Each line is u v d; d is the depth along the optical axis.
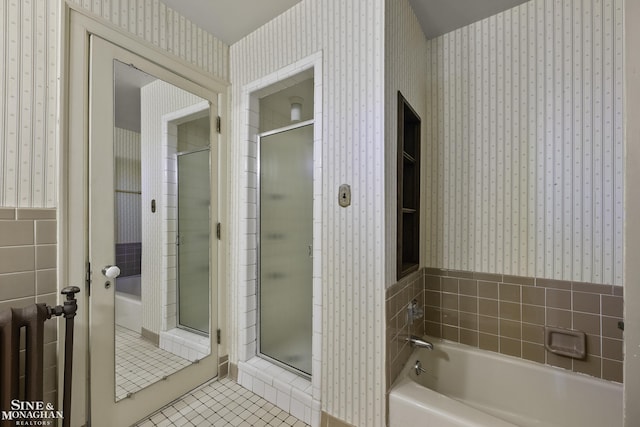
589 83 1.46
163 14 1.61
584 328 1.49
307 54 1.57
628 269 0.63
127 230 1.47
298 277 1.76
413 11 1.67
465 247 1.82
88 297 1.31
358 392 1.37
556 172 1.55
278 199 1.86
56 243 1.22
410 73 1.64
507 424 1.13
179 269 1.73
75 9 1.26
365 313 1.35
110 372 1.38
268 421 1.52
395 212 1.43
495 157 1.72
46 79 1.20
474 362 1.72
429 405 1.24
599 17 1.43
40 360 1.05
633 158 0.62
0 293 1.08
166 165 1.66
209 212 1.88
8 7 1.11
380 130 1.31
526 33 1.62
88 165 1.31
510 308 1.68
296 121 2.16
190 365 1.76
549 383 1.54
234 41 1.96
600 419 1.41
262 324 1.92
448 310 1.88
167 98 1.65
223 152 1.95
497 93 1.71
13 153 1.12
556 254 1.55
